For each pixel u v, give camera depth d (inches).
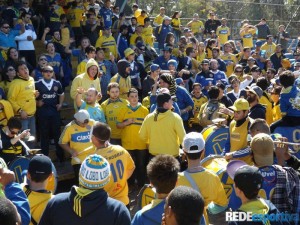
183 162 285.3
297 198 168.1
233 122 260.4
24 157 241.1
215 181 179.8
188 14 1243.2
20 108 321.7
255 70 461.7
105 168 136.6
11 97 320.8
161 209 139.2
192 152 180.2
